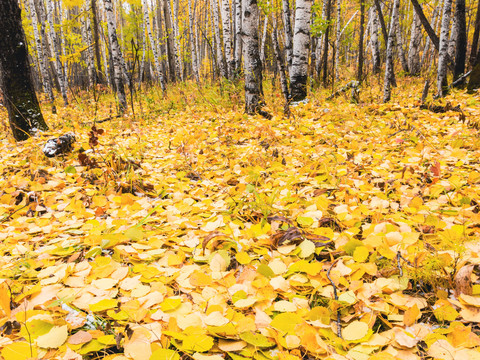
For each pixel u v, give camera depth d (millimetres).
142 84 14773
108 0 7262
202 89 9656
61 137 3691
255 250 1618
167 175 3145
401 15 17609
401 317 1146
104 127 5938
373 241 1525
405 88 9219
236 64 11023
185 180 2941
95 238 1749
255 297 1281
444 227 1705
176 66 17922
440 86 6730
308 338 1016
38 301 1248
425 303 1220
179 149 3586
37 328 1086
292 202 2199
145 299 1239
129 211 2242
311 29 8172
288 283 1356
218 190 2674
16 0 4809
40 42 12508
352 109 5742
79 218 2189
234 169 2982
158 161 3686
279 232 1665
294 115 5379
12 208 2307
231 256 1638
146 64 24047
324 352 1001
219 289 1335
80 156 2953
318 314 1132
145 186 2711
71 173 2730
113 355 978
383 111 5699
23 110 5027
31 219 2145
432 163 2549
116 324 1127
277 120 5285
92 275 1438
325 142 3824
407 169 2561
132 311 1181
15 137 5031
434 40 6777
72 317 1193
